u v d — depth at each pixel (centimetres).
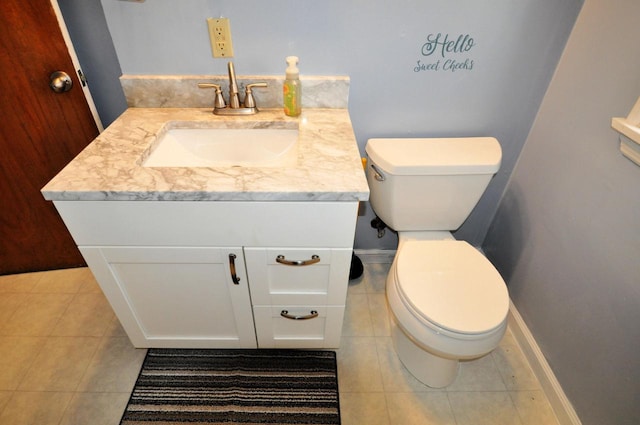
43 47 112
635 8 90
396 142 128
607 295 98
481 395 125
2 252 154
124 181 83
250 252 96
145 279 104
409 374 131
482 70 121
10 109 121
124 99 130
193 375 128
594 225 102
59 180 83
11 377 126
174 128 114
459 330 97
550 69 121
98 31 115
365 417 118
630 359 91
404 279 110
